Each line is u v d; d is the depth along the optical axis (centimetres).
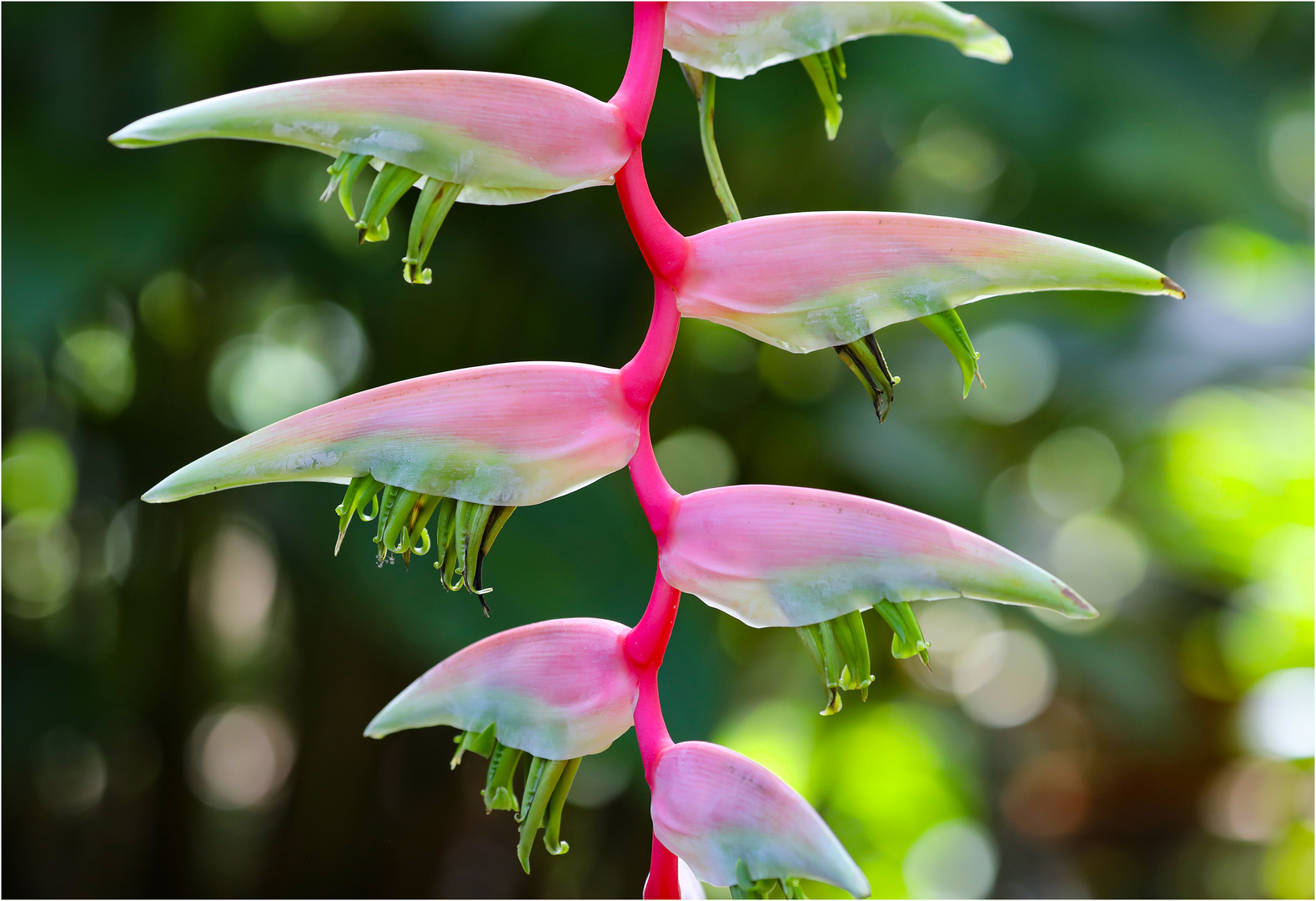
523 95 122
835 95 127
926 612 498
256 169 303
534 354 328
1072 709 496
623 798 383
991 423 397
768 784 122
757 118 289
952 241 123
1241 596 455
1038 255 122
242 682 400
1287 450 439
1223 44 353
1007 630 372
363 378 331
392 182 121
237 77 294
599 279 323
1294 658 449
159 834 370
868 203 341
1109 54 321
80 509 367
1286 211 351
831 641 122
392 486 122
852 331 123
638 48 123
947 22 126
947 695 483
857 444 329
